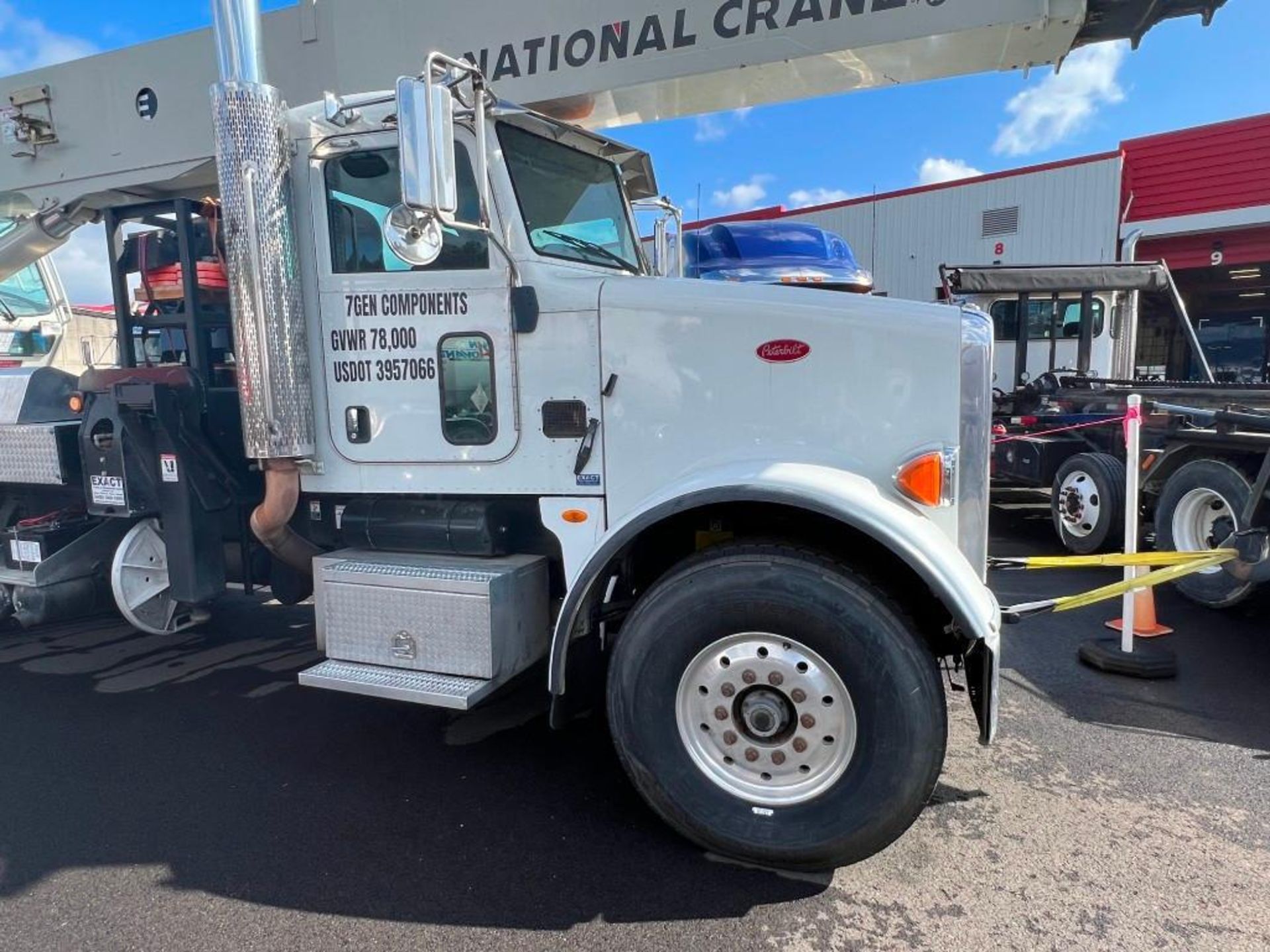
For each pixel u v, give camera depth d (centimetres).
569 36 396
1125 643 427
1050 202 1477
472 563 318
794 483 258
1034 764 329
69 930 239
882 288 1669
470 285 307
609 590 302
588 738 363
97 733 372
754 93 410
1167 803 300
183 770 337
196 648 488
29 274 764
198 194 471
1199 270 1619
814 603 248
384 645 311
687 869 265
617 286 296
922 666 245
